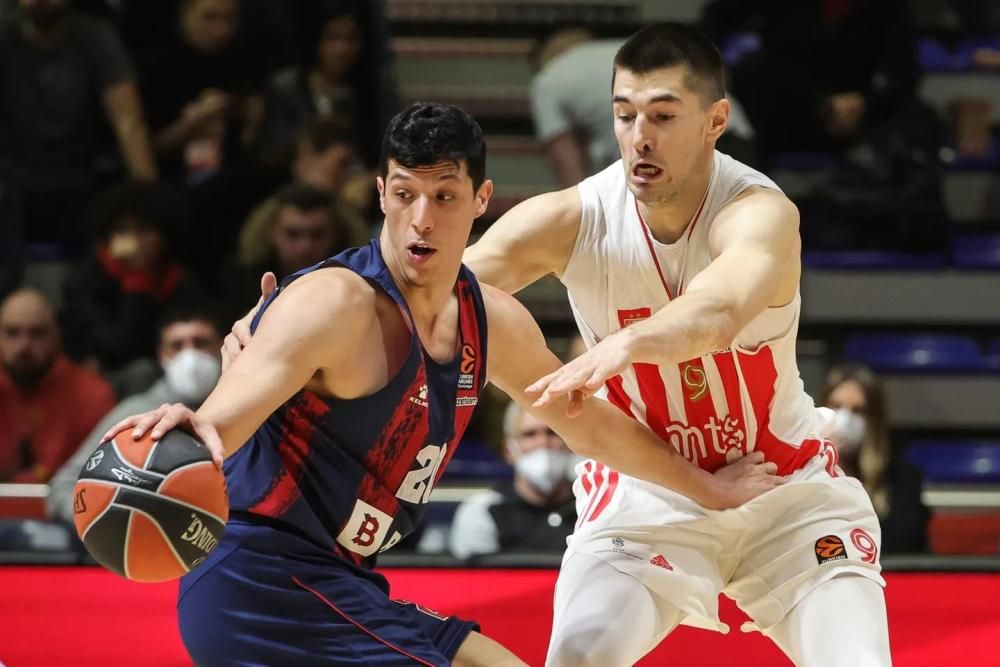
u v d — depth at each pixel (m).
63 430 10.42
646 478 5.63
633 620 5.58
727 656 7.47
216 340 10.17
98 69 13.25
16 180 13.06
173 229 11.57
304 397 4.66
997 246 15.02
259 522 4.71
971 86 16.33
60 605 7.81
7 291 12.44
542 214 5.72
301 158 12.51
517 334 5.17
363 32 13.92
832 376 9.77
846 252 14.34
